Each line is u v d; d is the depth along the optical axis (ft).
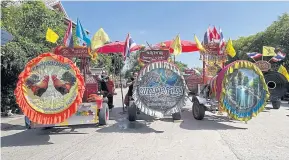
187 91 30.55
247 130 29.40
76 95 25.85
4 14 53.72
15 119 38.06
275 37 77.05
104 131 29.71
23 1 57.52
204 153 21.20
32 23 52.54
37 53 45.06
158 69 30.04
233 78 31.09
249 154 20.81
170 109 30.22
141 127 31.58
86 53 33.37
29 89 25.03
